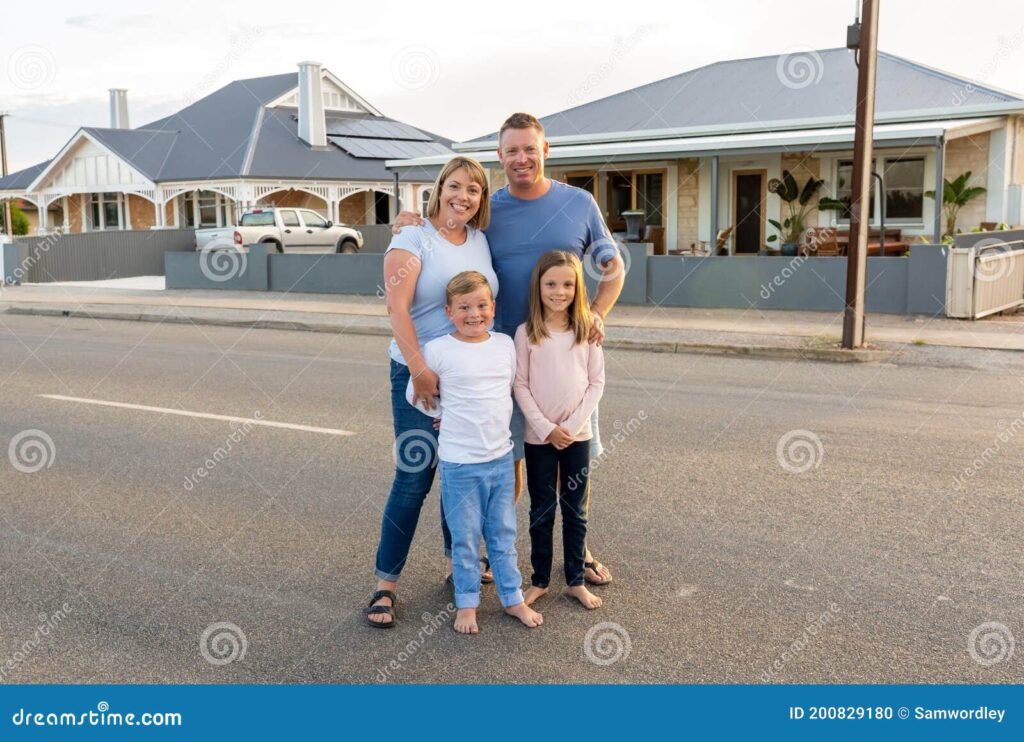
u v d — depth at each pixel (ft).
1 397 31.55
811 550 16.12
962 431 24.84
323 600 14.57
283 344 46.11
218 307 62.28
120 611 14.23
